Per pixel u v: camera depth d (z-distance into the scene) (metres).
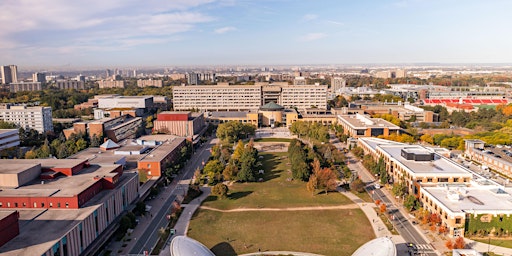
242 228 130.75
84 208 114.31
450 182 155.88
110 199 124.56
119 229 126.25
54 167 137.62
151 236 123.88
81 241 104.25
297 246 117.56
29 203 114.12
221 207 150.38
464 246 115.25
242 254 112.56
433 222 128.62
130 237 122.94
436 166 168.12
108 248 115.38
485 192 141.38
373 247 106.44
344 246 117.62
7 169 129.25
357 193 166.88
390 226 131.75
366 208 148.88
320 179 166.25
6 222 91.38
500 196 136.50
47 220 105.12
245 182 185.25
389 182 183.12
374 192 168.50
